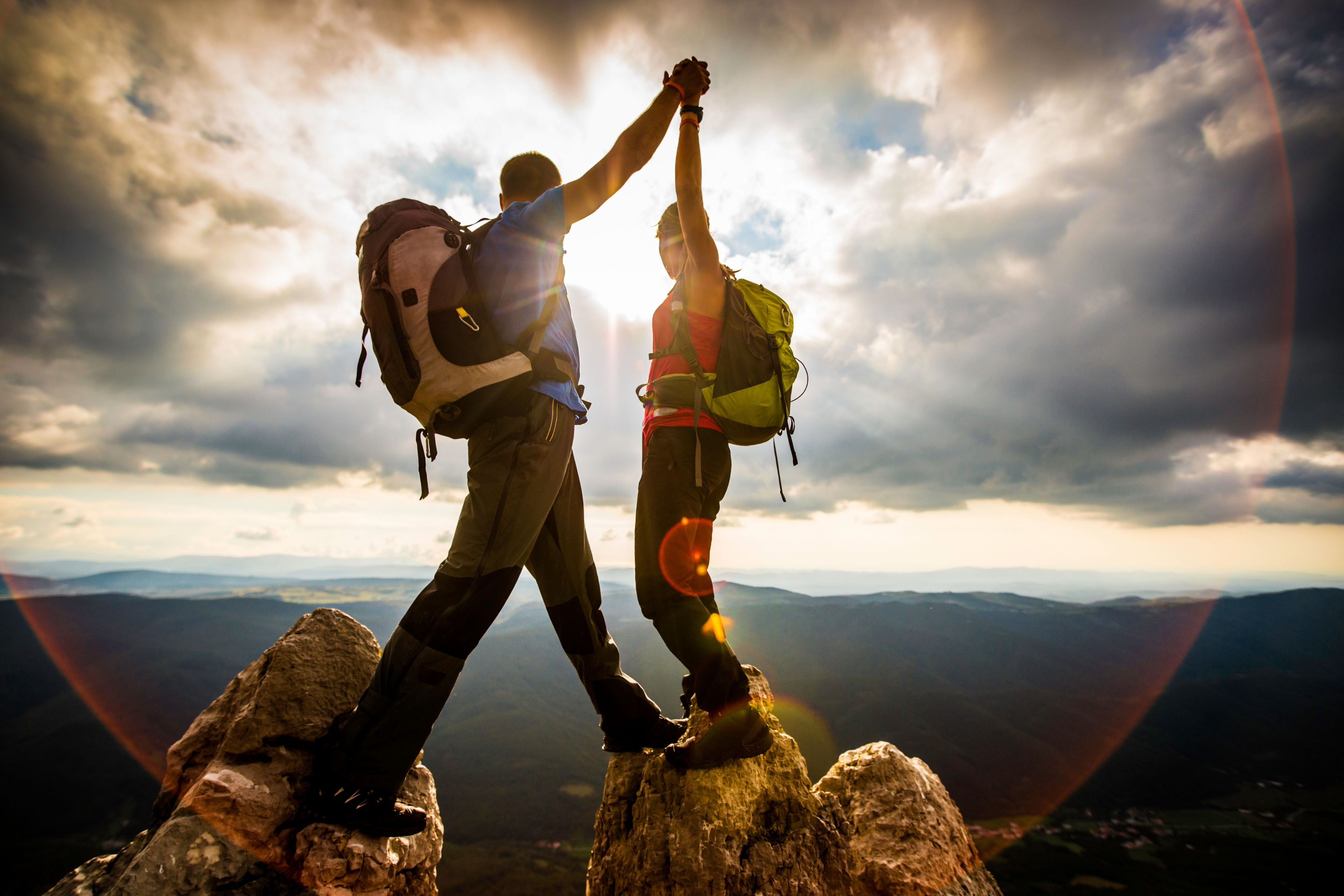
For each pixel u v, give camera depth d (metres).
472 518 1.89
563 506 2.31
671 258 2.71
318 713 1.99
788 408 2.48
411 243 1.85
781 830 2.21
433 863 2.06
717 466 2.42
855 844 2.35
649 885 2.06
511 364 1.86
